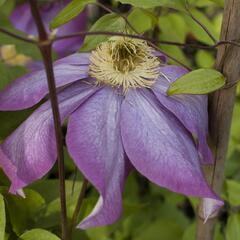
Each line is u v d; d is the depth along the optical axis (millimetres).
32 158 390
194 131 394
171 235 647
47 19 641
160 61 442
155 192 667
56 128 363
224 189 562
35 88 418
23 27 684
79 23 650
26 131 402
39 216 467
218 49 424
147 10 476
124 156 387
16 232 452
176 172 371
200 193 366
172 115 403
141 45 425
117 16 440
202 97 423
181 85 393
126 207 541
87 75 427
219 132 444
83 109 399
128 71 421
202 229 505
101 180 363
